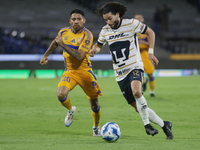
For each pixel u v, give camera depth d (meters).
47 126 20.00
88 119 22.83
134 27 16.42
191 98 35.78
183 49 84.88
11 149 12.76
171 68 76.38
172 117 23.62
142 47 36.00
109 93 41.38
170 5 106.00
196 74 76.69
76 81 18.50
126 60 16.50
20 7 102.56
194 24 100.31
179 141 14.68
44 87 49.81
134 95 15.62
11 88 48.28
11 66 73.56
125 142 14.57
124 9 16.59
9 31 84.38
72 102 32.66
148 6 105.56
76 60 18.22
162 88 47.62
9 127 19.52
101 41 17.62
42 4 103.69
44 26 96.38
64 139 15.69
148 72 36.53
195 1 107.12
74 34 18.83
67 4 104.00
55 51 77.50
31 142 14.48
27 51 77.69
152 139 15.76
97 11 17.45
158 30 88.00
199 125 20.39
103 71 75.75
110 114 25.06
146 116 15.50
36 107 29.12
